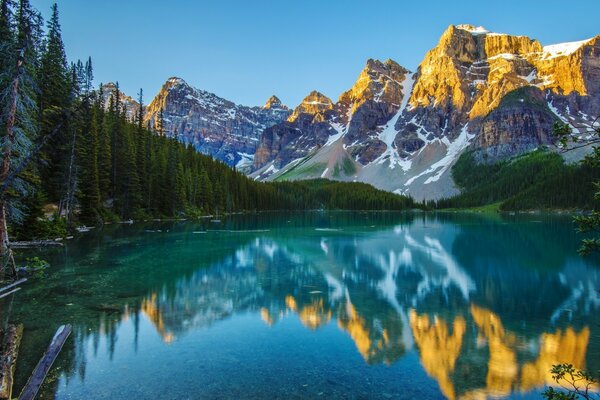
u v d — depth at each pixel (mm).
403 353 15773
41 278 27484
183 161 116562
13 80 19297
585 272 33938
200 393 12203
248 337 17391
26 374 13133
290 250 46500
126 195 75688
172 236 56469
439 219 129125
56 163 52938
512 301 24328
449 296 25609
